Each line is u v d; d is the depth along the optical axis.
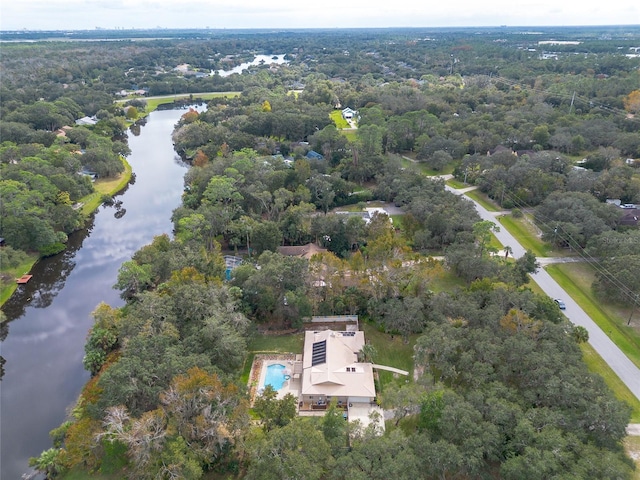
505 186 118.62
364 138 141.75
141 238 115.81
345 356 66.12
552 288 84.31
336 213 109.50
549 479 41.22
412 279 76.31
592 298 81.31
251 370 67.38
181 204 129.50
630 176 117.88
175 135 181.38
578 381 51.88
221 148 156.38
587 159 137.00
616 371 64.50
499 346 57.78
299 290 74.06
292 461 41.88
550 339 59.97
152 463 45.44
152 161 172.12
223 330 61.62
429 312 71.25
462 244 89.25
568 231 93.75
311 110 193.75
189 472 44.19
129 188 147.38
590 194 109.06
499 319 63.22
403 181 120.56
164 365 53.03
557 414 48.41
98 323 71.00
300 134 174.62
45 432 59.91
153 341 57.78
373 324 76.62
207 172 124.56
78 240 113.88
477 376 54.81
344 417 57.56
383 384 63.62
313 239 104.50
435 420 49.78
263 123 171.50
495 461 48.69
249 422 51.59
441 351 59.06
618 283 75.69
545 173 121.38
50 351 76.38
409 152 165.38
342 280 79.12
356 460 43.62
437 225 97.62
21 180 116.19
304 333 75.31
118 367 51.78
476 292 70.94
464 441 46.06
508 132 157.00
